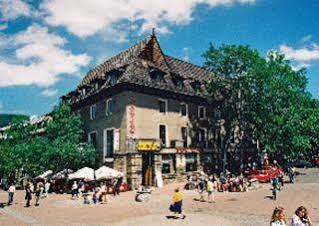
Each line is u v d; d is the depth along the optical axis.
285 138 34.84
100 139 36.81
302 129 35.16
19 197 31.20
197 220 17.67
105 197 25.58
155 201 24.84
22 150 33.78
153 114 35.31
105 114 36.53
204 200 24.33
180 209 18.23
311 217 17.39
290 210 19.39
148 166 33.81
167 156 34.88
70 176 30.30
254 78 35.12
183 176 35.72
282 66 35.44
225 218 18.09
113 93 35.47
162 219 18.23
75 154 34.84
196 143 39.19
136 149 32.28
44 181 37.03
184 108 39.06
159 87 35.75
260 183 32.25
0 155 28.48
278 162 44.03
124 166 32.69
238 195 25.92
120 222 18.00
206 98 40.53
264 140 36.00
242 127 37.78
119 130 34.00
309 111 35.78
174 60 43.78
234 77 36.53
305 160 47.94
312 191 25.11
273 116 35.03
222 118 41.25
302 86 35.91
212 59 36.94
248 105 37.03
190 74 43.69
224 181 29.23
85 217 19.98
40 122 47.00
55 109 38.41
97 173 30.30
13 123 40.47
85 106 40.28
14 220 19.62
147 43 38.62
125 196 28.23
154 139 33.56
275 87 34.69
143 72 35.97
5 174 29.89
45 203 26.48
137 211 21.31
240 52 35.47
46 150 35.00
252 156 43.81
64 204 25.48
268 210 19.66
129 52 41.03
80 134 39.09
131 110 33.44
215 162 40.03
